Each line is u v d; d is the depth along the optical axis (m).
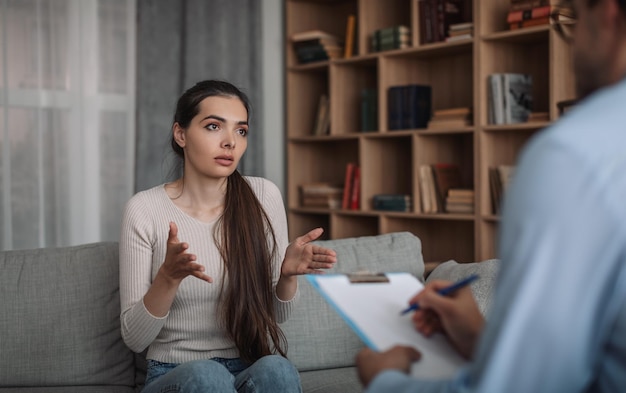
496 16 3.58
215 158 1.90
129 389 2.13
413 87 3.88
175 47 4.21
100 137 4.10
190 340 1.92
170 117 4.18
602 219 0.61
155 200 1.96
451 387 0.69
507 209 0.67
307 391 2.11
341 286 0.94
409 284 0.97
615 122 0.63
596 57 0.71
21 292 2.11
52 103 3.95
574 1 0.74
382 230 4.02
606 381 0.66
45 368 2.08
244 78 4.44
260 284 1.95
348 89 4.40
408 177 4.33
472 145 3.99
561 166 0.62
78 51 4.02
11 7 3.83
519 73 3.69
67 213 4.01
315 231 1.80
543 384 0.62
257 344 1.93
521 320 0.62
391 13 4.28
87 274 2.17
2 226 3.83
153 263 1.94
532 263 0.62
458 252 4.09
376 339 0.85
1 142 3.82
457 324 0.83
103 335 2.14
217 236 1.94
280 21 4.74
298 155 4.69
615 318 0.64
